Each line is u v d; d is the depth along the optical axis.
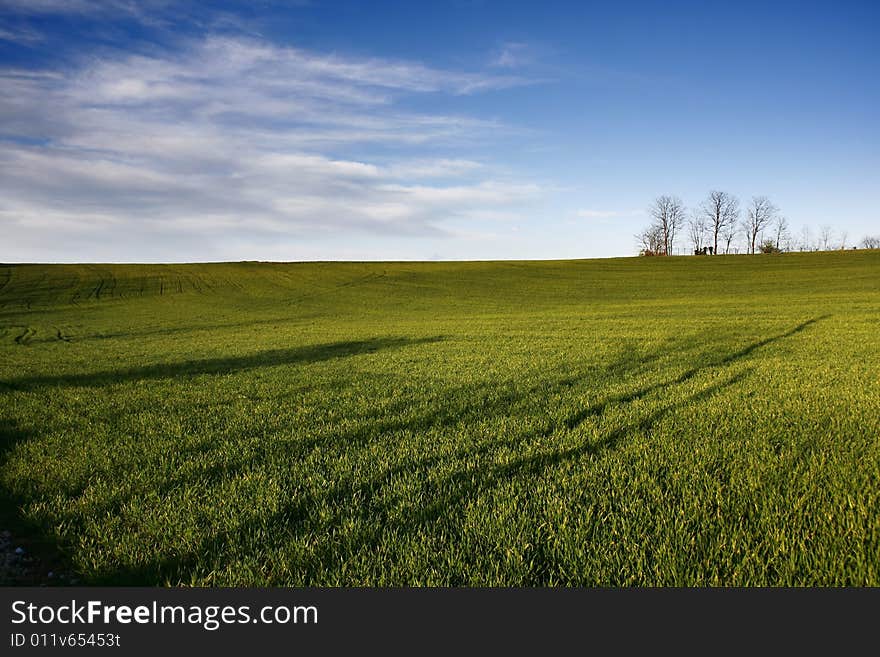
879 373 12.62
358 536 4.78
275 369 16.59
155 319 45.00
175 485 6.30
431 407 10.20
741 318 30.17
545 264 92.25
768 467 6.16
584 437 7.72
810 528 4.62
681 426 8.23
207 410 10.62
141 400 11.84
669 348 19.23
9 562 4.86
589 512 5.00
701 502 5.30
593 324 30.78
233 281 77.38
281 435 8.41
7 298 62.06
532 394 11.34
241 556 4.59
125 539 4.93
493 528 4.83
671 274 72.81
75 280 77.62
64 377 16.06
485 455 7.05
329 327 35.12
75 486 6.42
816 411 8.87
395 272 85.38
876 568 3.99
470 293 62.28
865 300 38.38
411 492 5.76
